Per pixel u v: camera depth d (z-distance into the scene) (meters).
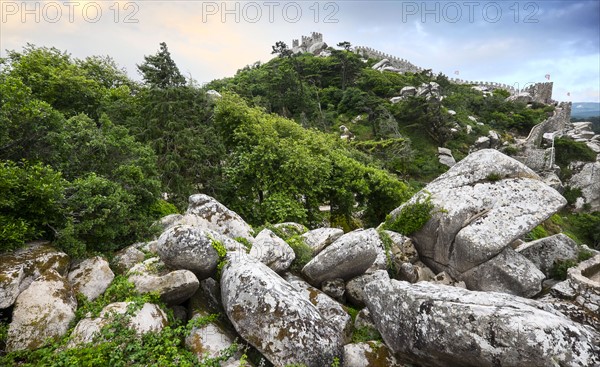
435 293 7.14
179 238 7.59
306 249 10.30
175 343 6.36
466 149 52.09
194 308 7.55
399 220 12.32
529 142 57.84
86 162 10.49
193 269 7.80
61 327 6.36
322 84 68.81
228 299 7.15
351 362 7.02
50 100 16.80
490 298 6.82
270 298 6.76
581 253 10.93
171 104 18.28
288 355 6.40
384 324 7.55
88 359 5.62
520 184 10.82
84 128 10.68
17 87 8.67
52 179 7.81
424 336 6.61
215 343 6.67
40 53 18.44
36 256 7.20
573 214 49.81
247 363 6.30
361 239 9.23
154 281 7.22
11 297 6.34
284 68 63.16
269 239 9.47
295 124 21.89
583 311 8.28
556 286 9.26
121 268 8.35
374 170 20.02
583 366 5.29
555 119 67.31
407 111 53.78
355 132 51.75
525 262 10.07
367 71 69.12
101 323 6.27
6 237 6.95
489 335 5.82
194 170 17.88
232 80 67.50
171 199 17.02
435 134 53.22
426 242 11.75
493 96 73.25
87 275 7.50
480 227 10.26
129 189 10.59
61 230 7.88
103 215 8.62
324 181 18.08
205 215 10.77
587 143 62.22
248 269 7.38
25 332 6.05
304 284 9.14
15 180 7.20
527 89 82.50
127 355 5.89
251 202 18.05
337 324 7.79
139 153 12.39
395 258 11.06
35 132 8.95
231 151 20.05
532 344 5.46
